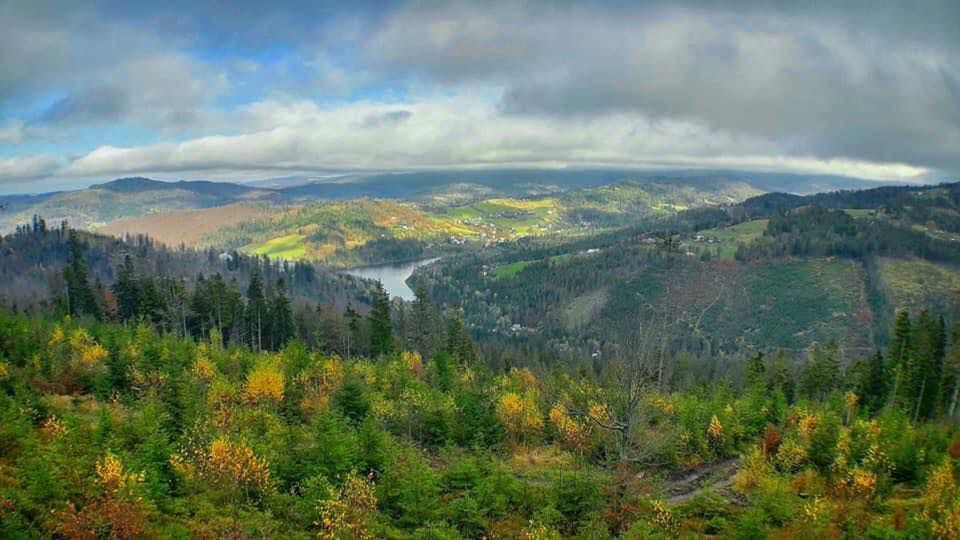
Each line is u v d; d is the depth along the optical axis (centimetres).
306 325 9600
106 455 2253
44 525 1881
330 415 3212
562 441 4300
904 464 3578
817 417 4291
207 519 2238
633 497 2698
